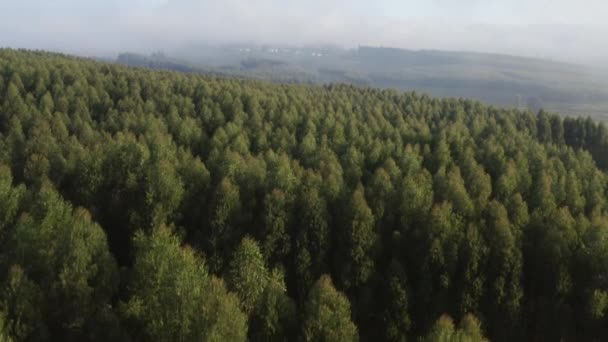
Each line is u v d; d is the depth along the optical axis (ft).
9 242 104.37
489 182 163.32
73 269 91.56
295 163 167.53
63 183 158.51
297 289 127.24
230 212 135.23
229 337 72.28
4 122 216.95
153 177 142.10
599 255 116.16
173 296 80.48
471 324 80.12
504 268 116.88
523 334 115.14
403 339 111.75
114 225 145.48
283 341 89.40
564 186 170.71
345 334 83.76
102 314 86.17
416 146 212.23
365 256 124.06
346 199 137.28
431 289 118.62
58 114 211.00
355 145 214.48
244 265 97.55
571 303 116.06
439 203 134.92
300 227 130.62
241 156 175.83
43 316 88.58
